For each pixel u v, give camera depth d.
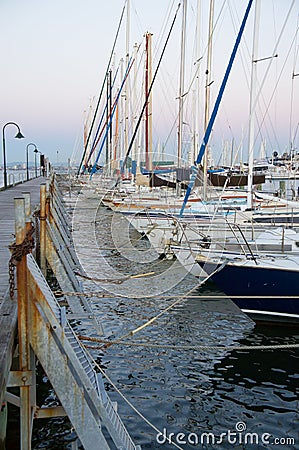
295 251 10.52
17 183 33.50
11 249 3.92
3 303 5.36
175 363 8.06
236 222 13.43
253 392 7.17
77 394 3.98
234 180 16.78
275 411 6.67
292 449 5.84
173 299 11.20
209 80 16.52
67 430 5.97
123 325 9.68
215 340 9.03
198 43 18.20
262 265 9.33
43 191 9.12
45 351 3.97
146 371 7.75
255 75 14.17
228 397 7.01
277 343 8.91
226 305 11.05
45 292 4.31
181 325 9.78
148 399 6.89
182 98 19.00
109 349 8.54
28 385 4.08
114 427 4.29
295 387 7.34
